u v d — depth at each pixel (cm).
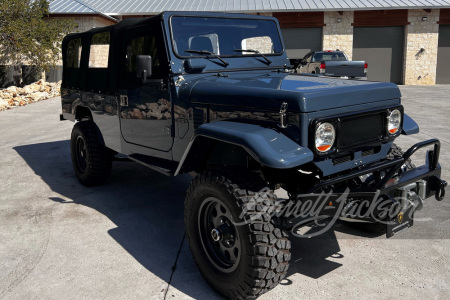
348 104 285
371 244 363
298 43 2112
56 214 440
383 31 2102
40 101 1394
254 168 304
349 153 297
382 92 309
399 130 327
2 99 1266
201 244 301
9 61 1681
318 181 307
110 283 310
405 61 2106
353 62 1378
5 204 472
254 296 272
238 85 307
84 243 374
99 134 487
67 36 548
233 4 2070
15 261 344
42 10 1703
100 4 2150
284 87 293
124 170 602
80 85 514
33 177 575
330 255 346
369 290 294
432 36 2077
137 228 404
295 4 2050
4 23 1580
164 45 343
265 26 409
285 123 269
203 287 304
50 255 353
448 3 1997
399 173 326
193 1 2170
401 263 329
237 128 277
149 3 2147
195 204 296
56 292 299
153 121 373
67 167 624
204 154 319
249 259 259
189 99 330
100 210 451
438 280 304
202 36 362
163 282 310
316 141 266
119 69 412
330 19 2061
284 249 264
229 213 277
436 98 1401
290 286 301
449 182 502
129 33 389
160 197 489
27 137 846
